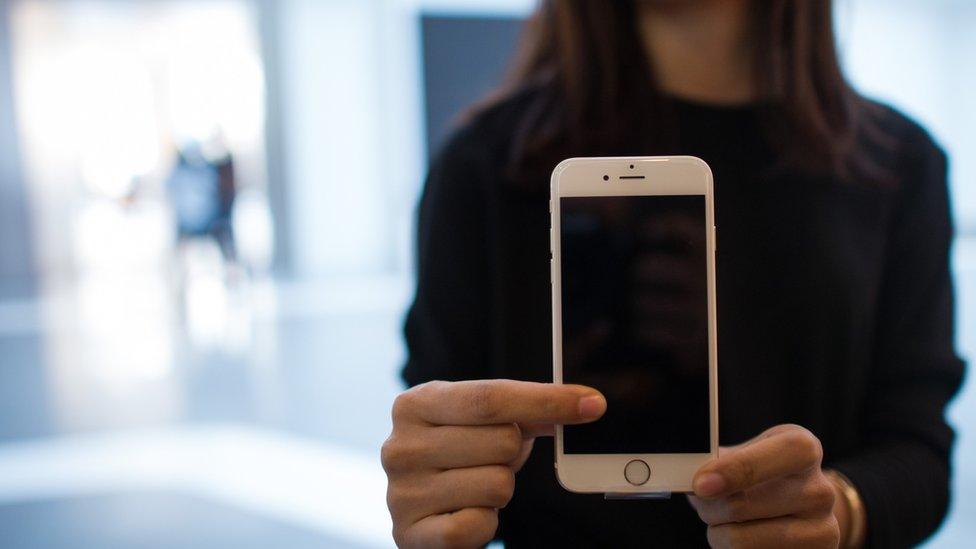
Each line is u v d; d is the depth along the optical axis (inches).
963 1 482.9
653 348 27.5
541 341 36.5
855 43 472.7
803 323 35.8
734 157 37.6
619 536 34.4
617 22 38.0
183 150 323.9
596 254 28.1
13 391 182.7
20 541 105.7
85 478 128.0
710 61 39.4
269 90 377.7
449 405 24.6
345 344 223.5
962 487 113.0
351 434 146.8
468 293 37.6
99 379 192.4
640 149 37.4
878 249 37.7
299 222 380.8
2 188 398.0
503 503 24.9
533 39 42.1
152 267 435.8
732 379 35.5
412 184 377.1
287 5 371.6
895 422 35.1
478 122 39.2
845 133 37.3
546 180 36.8
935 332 37.3
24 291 366.3
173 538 105.9
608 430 27.2
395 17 375.9
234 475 128.3
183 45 425.7
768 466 23.3
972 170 501.0
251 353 215.9
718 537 25.2
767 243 36.5
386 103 382.3
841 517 29.5
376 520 110.6
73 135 417.4
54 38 407.5
